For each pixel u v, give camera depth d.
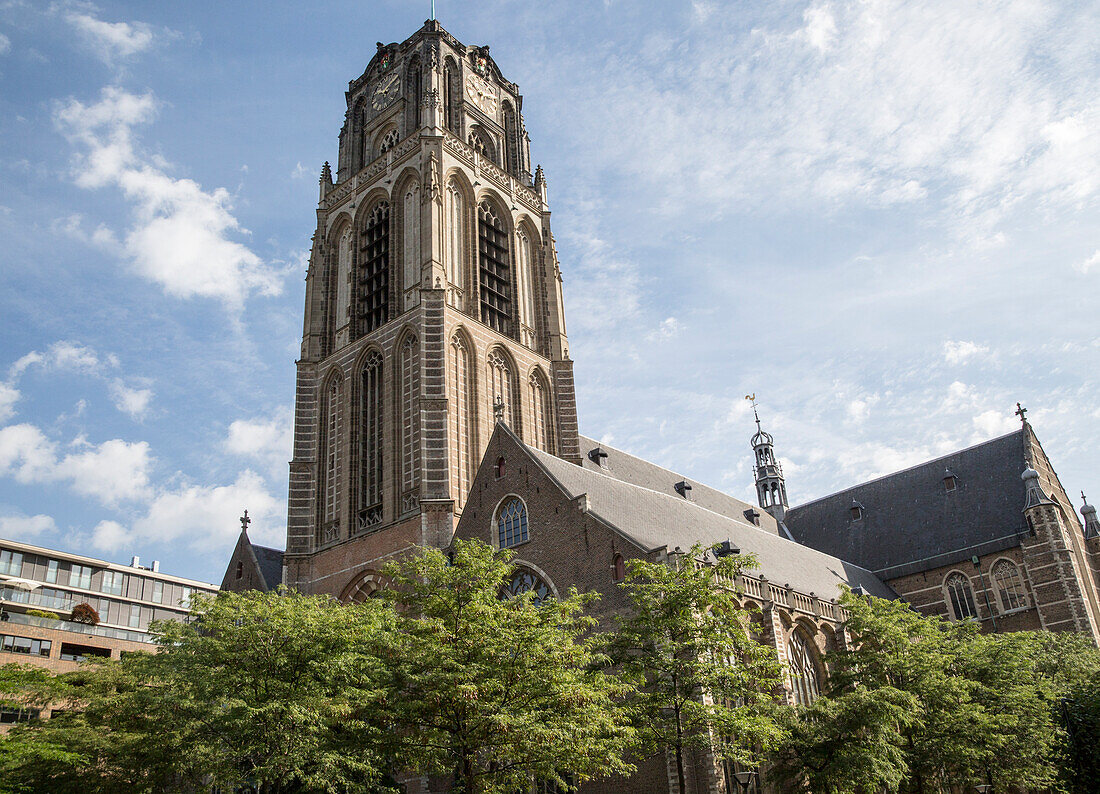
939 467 98.06
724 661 44.69
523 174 95.94
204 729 38.81
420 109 88.25
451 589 41.66
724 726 40.34
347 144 95.25
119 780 40.47
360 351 82.12
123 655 45.38
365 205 89.25
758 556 68.62
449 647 38.69
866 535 97.94
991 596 85.50
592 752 39.09
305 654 40.47
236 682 39.16
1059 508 85.50
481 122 94.06
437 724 38.94
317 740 38.44
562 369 87.81
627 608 52.00
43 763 39.06
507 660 38.78
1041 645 65.81
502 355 83.00
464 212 85.69
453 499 70.00
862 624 52.91
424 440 71.75
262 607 41.81
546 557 58.03
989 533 87.88
